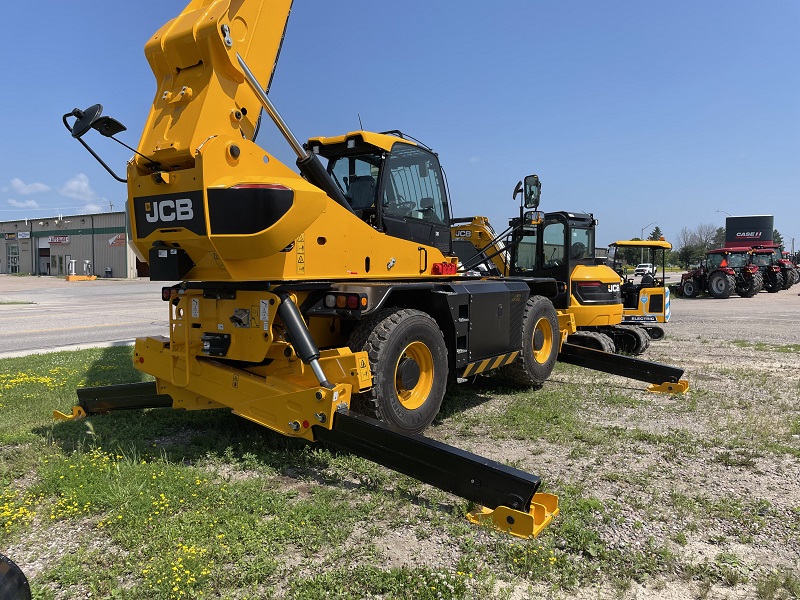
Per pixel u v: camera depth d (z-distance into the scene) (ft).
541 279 23.90
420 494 12.10
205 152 11.91
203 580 8.66
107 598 8.32
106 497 11.34
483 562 9.39
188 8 13.73
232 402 14.07
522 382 22.25
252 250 12.07
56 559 9.51
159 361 15.75
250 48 13.50
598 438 15.72
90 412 17.92
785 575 9.12
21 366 26.91
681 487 12.57
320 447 14.49
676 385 21.62
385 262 16.53
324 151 17.11
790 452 14.79
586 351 24.30
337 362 13.76
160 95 13.37
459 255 29.63
